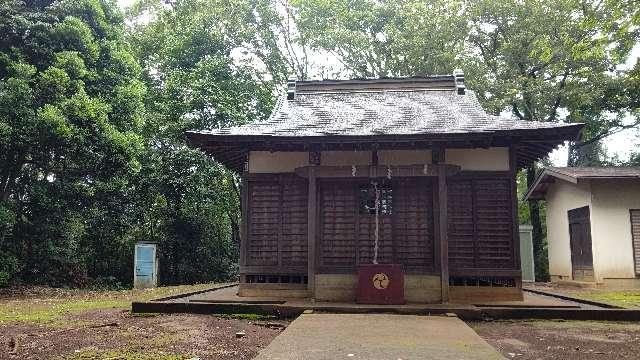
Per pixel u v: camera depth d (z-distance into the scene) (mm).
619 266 16750
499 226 10750
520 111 24875
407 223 10914
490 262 10656
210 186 21109
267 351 5781
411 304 9781
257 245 11312
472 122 10844
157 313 9516
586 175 16625
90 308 10984
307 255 11070
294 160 11445
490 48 24281
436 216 10703
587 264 17672
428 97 13273
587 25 12727
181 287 17734
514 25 22250
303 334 6820
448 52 22344
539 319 9094
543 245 26016
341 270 10766
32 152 16234
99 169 17844
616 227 16953
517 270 10500
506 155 10930
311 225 10586
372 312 9203
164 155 20594
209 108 21172
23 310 10773
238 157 12672
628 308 9219
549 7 21172
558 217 20438
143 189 20156
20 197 17766
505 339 7352
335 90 13922
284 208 11336
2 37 16078
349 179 10898
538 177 20922
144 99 22219
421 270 10594
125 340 6906
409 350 5844
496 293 10539
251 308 9461
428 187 10953
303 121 11523
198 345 6617
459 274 10617
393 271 9844
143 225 20906
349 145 10648
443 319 8297
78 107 15781
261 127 11070
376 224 10836
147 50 25188
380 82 13906
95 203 18594
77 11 17922
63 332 7598
